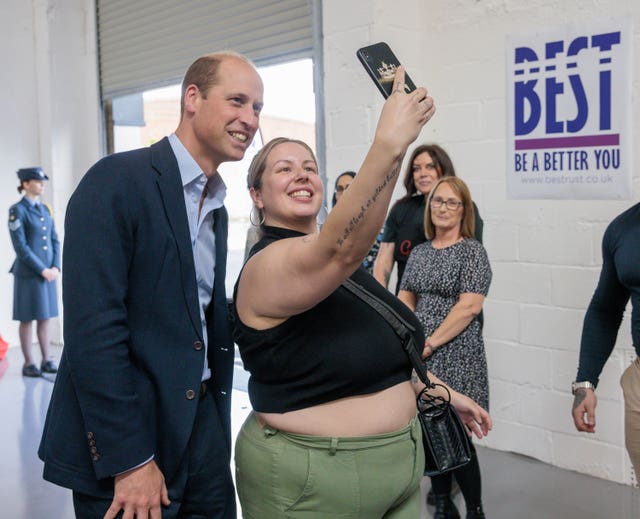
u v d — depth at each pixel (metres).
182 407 1.43
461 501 2.76
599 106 2.89
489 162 3.30
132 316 1.40
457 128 3.43
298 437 1.32
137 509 1.35
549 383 3.13
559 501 2.75
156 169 1.42
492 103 3.27
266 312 1.30
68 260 1.32
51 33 5.93
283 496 1.33
